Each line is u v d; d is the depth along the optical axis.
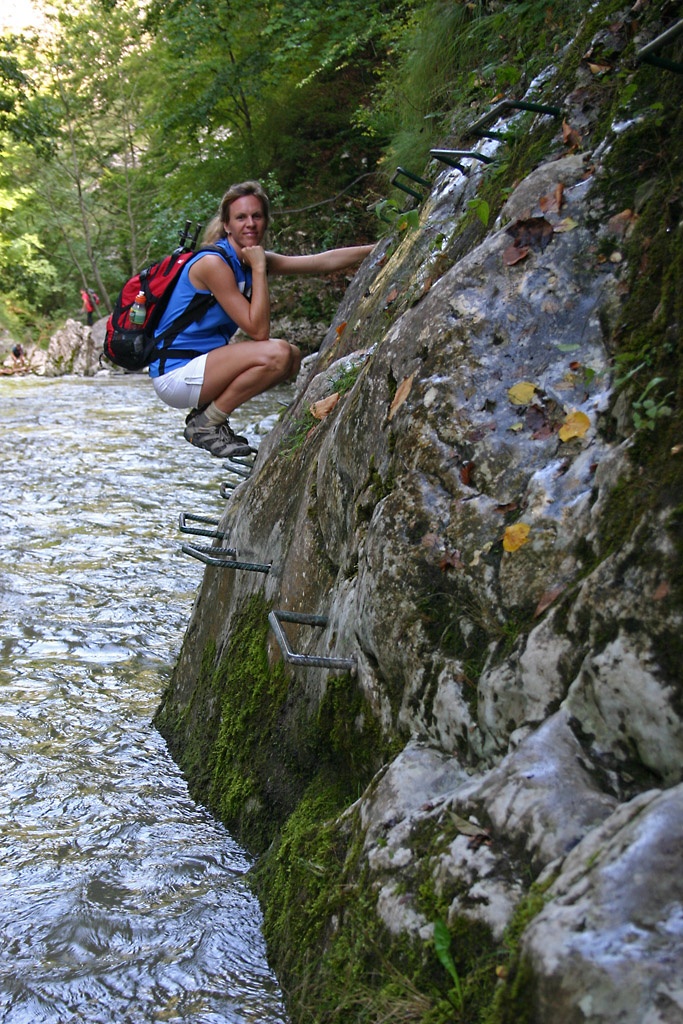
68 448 13.41
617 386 2.64
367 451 3.29
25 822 3.93
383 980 2.18
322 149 22.25
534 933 1.70
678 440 2.34
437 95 6.61
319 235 21.84
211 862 3.56
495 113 3.48
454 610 2.67
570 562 2.45
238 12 21.11
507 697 2.33
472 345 3.00
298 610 3.58
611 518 2.40
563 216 3.03
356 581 3.08
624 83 3.21
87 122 35.28
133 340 4.64
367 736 2.92
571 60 3.53
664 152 2.91
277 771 3.50
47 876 3.49
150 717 5.07
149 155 28.75
